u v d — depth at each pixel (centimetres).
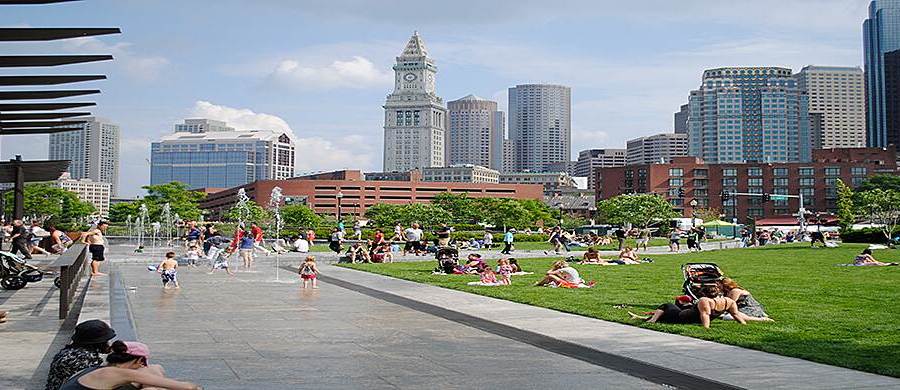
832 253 4888
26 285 2252
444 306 1817
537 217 14762
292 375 993
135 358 672
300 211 12744
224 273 3077
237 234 3769
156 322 1512
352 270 3266
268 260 4062
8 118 2212
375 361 1097
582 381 962
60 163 3556
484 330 1409
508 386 934
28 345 1201
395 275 2922
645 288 2291
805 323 1463
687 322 1462
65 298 1476
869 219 8675
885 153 18312
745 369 1027
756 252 5212
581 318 1580
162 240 7794
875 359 1080
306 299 1992
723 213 17850
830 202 17575
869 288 2262
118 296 1959
